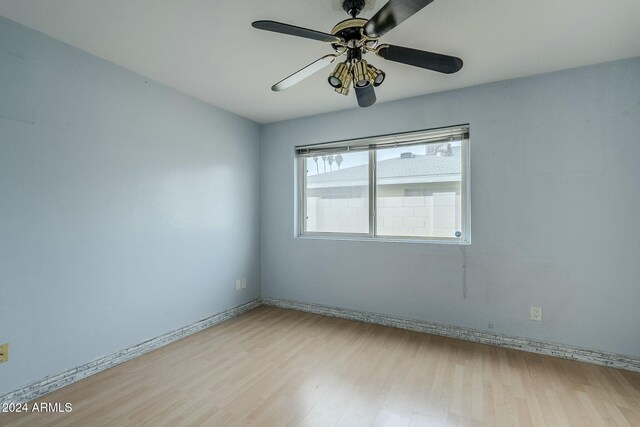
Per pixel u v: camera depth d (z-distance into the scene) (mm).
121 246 2242
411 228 2947
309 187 3467
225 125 3137
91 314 2064
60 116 1909
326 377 2029
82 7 1587
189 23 1727
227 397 1812
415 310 2811
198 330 2824
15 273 1724
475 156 2557
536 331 2369
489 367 2152
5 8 1598
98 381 1979
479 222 2545
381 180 3078
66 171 1938
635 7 1559
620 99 2123
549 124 2318
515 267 2430
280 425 1577
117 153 2217
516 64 2188
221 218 3090
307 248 3355
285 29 1371
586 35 1820
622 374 2055
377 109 2973
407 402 1766
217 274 3043
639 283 2084
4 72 1685
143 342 2377
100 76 2113
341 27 1451
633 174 2094
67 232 1944
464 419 1622
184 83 2520
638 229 2084
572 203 2254
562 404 1742
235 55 2080
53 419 1615
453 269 2652
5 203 1688
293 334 2746
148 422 1595
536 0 1521
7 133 1694
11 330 1708
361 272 3062
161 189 2518
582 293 2232
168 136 2574
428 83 2508
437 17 1652
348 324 2984
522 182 2400
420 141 2867
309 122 3334
